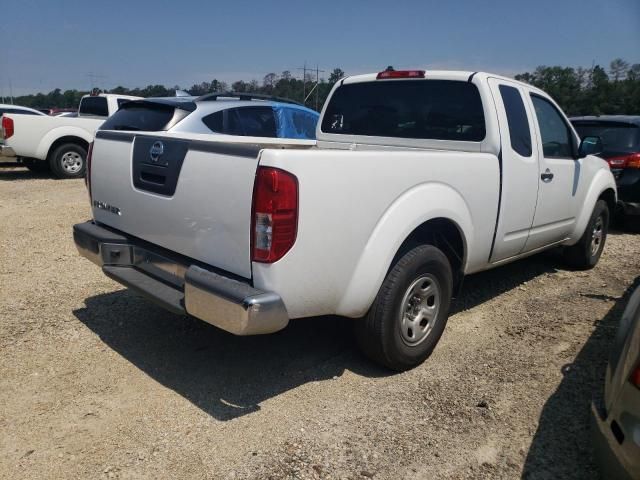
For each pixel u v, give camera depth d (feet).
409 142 15.08
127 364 11.99
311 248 9.40
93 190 13.32
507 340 13.71
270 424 9.92
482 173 12.89
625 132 26.27
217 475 8.56
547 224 16.34
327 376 11.70
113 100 42.50
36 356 12.19
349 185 9.77
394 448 9.32
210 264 10.03
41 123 38.19
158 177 10.99
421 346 11.99
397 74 15.34
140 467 8.71
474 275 19.11
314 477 8.56
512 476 8.76
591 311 15.79
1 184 36.94
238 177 9.23
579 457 9.23
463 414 10.37
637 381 6.94
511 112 14.35
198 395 10.84
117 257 12.22
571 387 11.41
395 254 11.03
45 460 8.81
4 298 15.53
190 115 22.72
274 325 9.25
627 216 27.25
